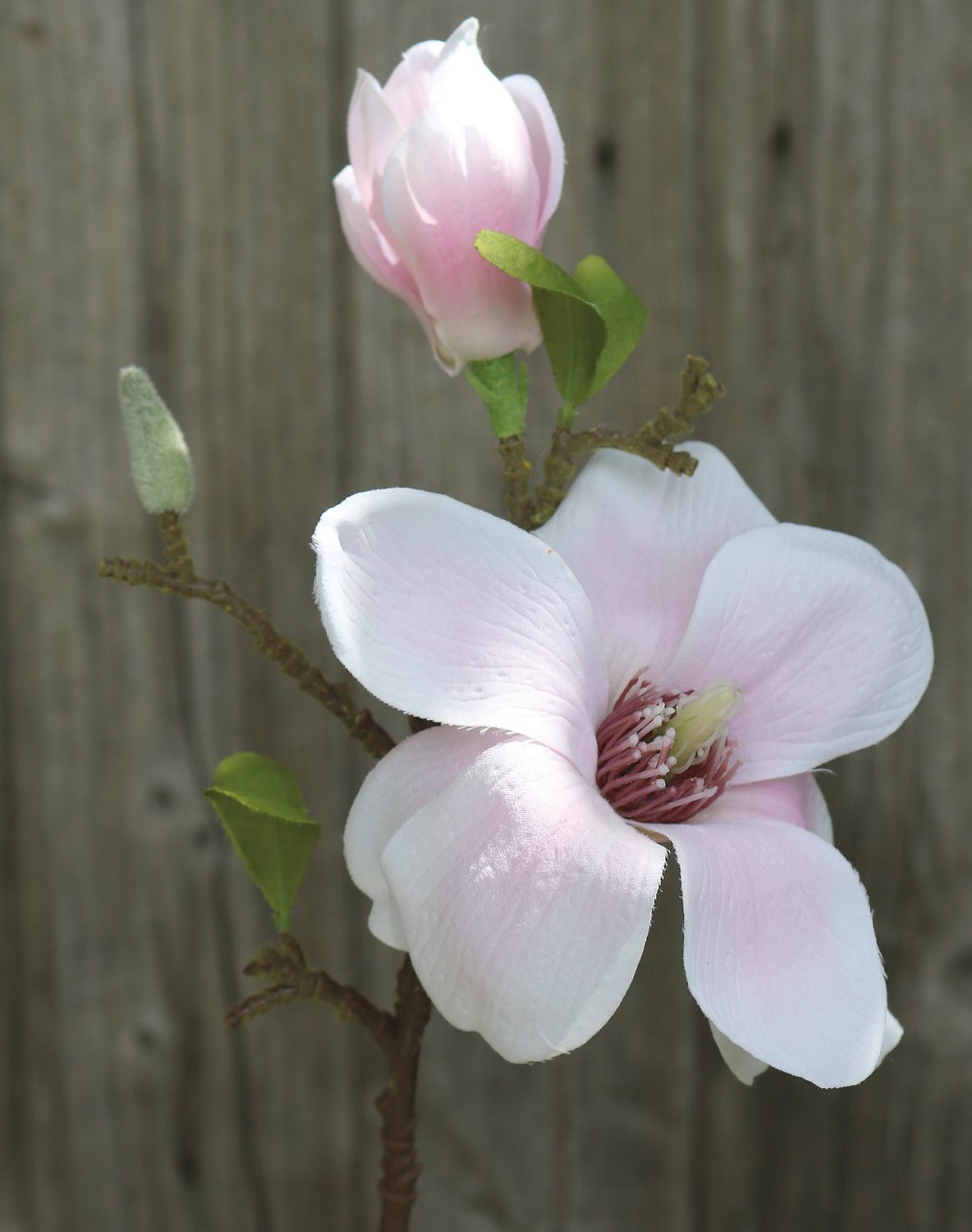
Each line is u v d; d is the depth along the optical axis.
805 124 1.06
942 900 1.09
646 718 0.83
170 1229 1.12
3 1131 1.11
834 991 0.80
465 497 1.07
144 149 1.06
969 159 1.06
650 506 0.85
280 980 0.83
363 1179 1.11
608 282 0.86
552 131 0.84
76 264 1.06
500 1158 1.11
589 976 0.78
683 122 1.05
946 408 1.07
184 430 1.07
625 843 0.79
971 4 1.05
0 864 1.10
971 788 1.08
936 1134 1.10
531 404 1.06
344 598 0.78
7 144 1.06
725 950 0.80
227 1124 1.12
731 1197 1.11
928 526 1.07
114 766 1.09
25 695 1.09
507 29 1.05
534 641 0.81
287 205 1.06
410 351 1.07
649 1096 1.11
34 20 1.05
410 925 0.79
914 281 1.06
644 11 1.05
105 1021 1.11
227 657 1.08
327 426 1.07
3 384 1.07
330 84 1.05
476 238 0.80
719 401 1.07
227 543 1.08
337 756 1.09
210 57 1.05
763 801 0.84
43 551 1.08
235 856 1.10
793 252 1.06
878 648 0.84
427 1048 1.11
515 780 0.79
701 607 0.84
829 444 1.07
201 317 1.07
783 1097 1.11
